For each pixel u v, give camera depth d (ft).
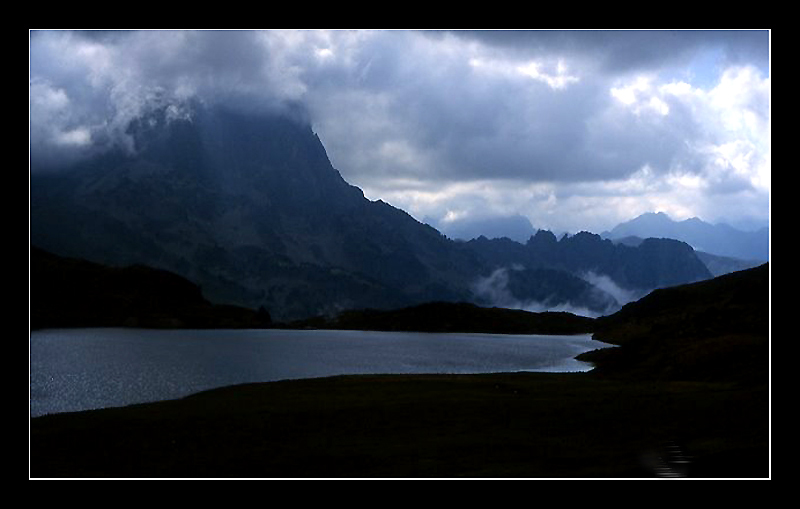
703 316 368.89
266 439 137.69
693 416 142.51
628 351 330.54
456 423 151.02
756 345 256.73
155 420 159.63
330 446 129.80
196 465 115.65
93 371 358.84
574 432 136.77
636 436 127.85
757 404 146.30
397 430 144.66
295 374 368.07
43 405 234.79
